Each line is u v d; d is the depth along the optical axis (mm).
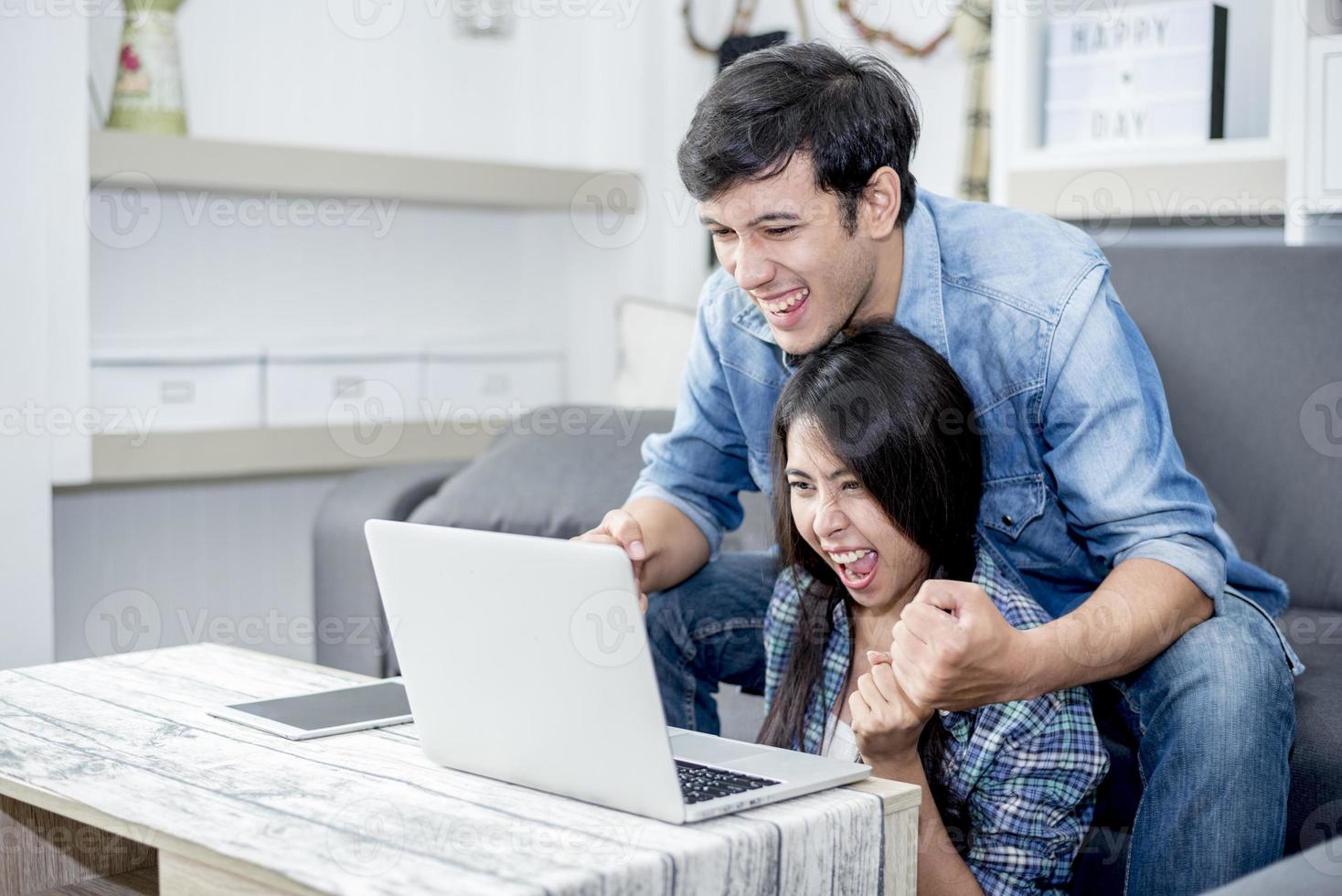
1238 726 1145
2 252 2049
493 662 954
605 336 2996
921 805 1088
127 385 2289
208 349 2393
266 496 2730
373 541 1013
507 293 3102
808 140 1176
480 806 922
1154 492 1209
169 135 2252
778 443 1260
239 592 2695
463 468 2135
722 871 841
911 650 1031
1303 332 1825
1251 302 1870
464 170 2621
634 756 886
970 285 1302
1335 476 1766
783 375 1435
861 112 1194
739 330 1453
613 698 883
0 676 1370
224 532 2670
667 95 2973
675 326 2273
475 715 982
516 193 2695
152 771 1016
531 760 953
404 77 2869
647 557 1457
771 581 1557
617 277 2979
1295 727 1227
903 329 1245
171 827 874
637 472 1905
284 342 2660
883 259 1304
